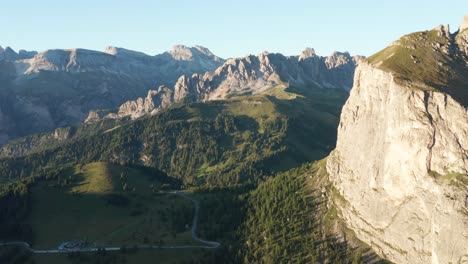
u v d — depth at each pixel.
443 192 162.38
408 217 176.75
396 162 185.00
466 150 163.88
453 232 155.62
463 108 168.25
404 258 174.62
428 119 173.88
